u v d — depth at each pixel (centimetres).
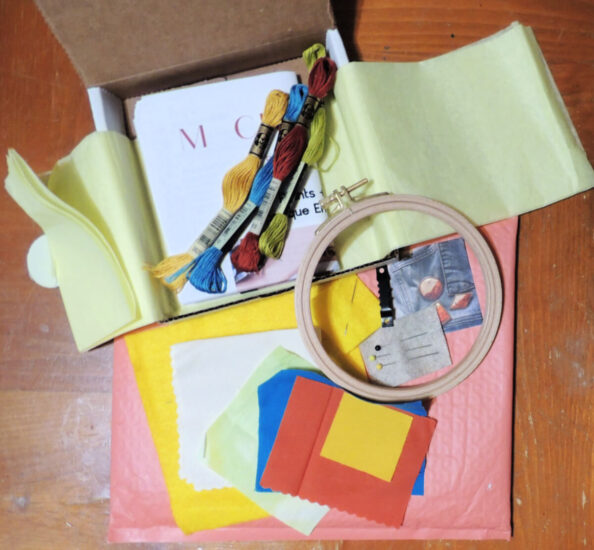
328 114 65
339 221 58
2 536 67
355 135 60
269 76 62
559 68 66
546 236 65
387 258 61
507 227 63
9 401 68
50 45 70
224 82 63
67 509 67
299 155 60
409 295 64
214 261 60
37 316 68
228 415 64
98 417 68
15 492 68
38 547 67
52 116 69
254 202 61
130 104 65
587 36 66
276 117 61
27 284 68
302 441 62
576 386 64
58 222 59
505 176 61
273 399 63
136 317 60
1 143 69
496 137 61
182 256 61
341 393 62
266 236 59
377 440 62
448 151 61
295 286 59
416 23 67
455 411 63
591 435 64
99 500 67
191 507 64
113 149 60
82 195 62
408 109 60
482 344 61
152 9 53
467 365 61
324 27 59
